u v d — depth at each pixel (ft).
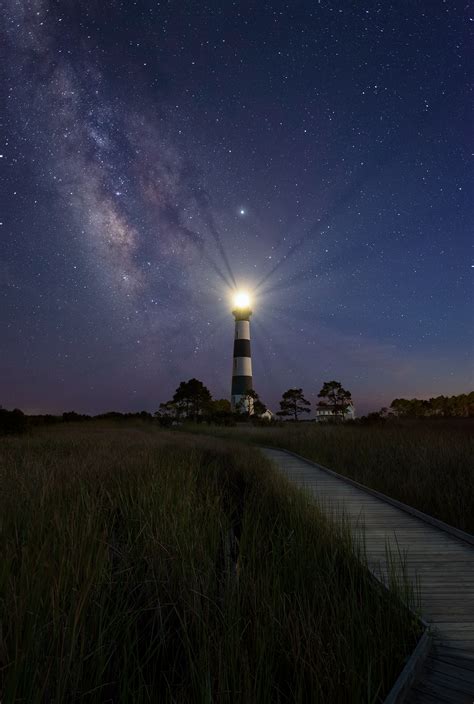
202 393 162.91
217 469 38.93
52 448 50.62
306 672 11.14
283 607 13.23
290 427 104.12
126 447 53.16
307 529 20.88
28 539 16.81
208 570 15.49
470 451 40.55
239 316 212.43
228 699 9.61
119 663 11.51
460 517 26.58
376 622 12.73
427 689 10.03
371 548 20.95
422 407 222.48
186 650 11.98
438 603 14.74
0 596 12.64
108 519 22.59
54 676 10.10
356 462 44.91
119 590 14.25
